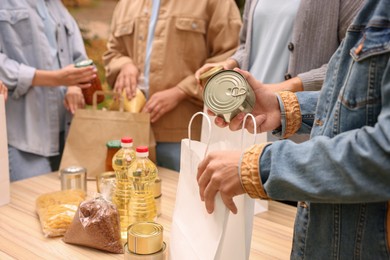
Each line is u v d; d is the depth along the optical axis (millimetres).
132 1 2121
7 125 2031
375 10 701
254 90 1039
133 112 1841
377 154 611
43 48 2045
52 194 1385
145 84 2049
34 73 1932
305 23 1479
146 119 1789
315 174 668
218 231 809
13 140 2043
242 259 840
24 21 1979
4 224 1276
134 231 992
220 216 807
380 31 671
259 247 1158
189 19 1971
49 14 2133
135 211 1220
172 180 1726
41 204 1335
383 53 657
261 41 1714
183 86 1993
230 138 1096
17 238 1187
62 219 1201
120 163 1304
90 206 1129
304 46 1498
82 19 2854
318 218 792
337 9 1434
